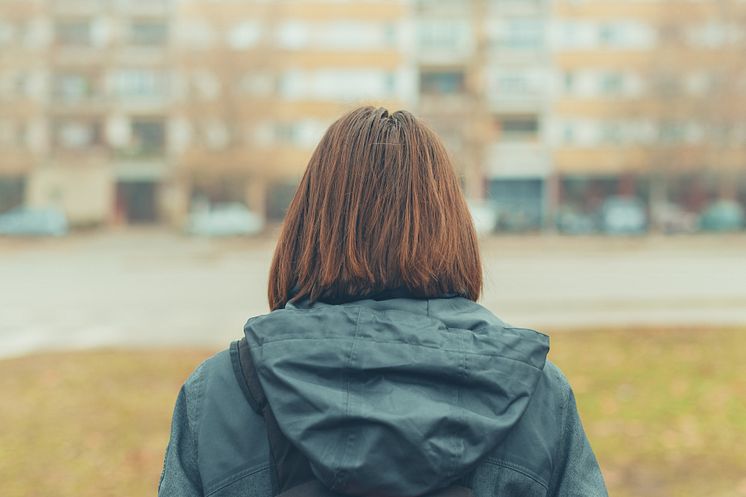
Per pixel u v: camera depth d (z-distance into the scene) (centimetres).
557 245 3005
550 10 4500
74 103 4459
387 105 150
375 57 4550
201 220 3569
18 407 611
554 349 820
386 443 102
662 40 4012
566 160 4569
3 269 2138
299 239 132
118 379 715
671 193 4647
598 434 523
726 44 3891
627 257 2406
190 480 117
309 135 4553
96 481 442
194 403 121
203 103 3875
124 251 2878
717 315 1091
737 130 3938
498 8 4497
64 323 1133
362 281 124
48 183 4509
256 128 3962
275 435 112
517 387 111
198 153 3947
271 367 110
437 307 122
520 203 4659
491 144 4169
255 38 3872
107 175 4547
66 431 541
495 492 113
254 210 4316
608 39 4516
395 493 102
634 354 790
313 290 127
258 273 1980
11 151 4419
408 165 128
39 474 452
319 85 4556
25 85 4406
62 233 3538
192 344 939
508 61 4519
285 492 107
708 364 742
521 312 1125
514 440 116
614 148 4541
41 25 4362
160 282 1741
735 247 2867
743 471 448
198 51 3856
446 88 4644
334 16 4538
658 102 4066
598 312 1123
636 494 414
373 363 109
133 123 4675
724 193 4409
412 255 123
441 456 103
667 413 572
